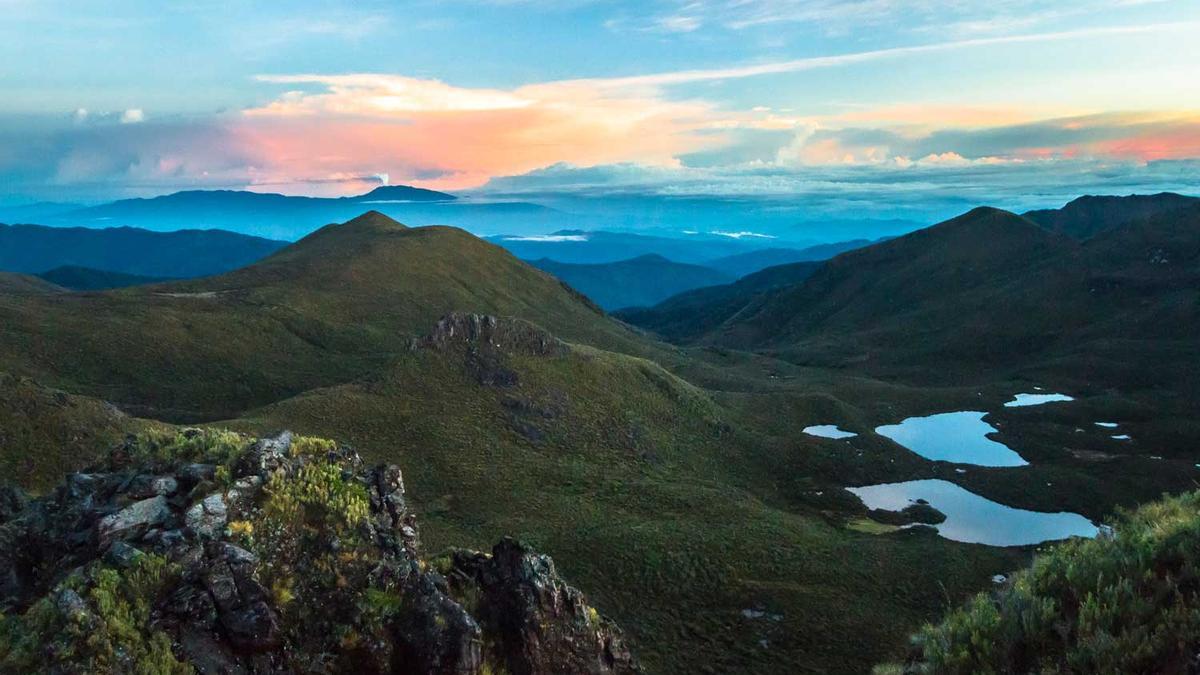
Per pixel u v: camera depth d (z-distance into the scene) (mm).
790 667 34812
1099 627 9875
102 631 11086
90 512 14328
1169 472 87188
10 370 86188
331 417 70250
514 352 94812
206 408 94000
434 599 14484
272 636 12336
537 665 15992
